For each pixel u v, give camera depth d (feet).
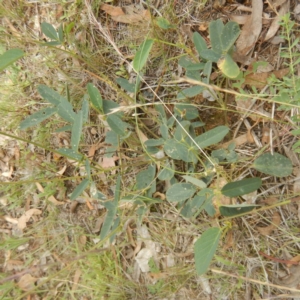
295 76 1.54
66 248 2.02
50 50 2.02
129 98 1.76
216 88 1.22
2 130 2.16
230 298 1.71
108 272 1.91
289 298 1.62
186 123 1.54
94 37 1.94
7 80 2.14
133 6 1.87
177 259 1.82
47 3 2.04
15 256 2.11
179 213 1.76
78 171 2.03
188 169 1.71
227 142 1.70
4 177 2.17
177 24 1.77
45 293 2.03
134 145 1.82
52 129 2.06
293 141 1.60
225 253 1.70
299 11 1.56
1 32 2.06
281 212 1.62
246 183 1.33
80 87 1.90
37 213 2.10
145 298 1.86
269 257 1.59
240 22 1.67
